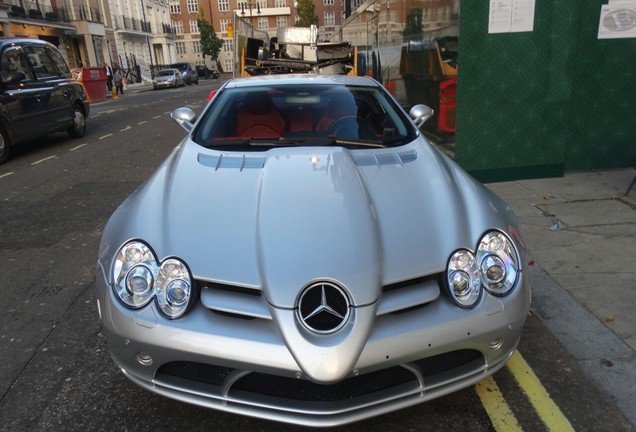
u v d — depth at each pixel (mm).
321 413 1993
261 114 3344
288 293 1946
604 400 2416
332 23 76625
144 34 48406
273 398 2043
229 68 76688
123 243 2248
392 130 3234
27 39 9586
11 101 8461
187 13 75688
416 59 7340
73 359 2893
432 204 2387
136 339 2061
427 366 2107
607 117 5973
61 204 5941
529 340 2898
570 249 3990
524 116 5723
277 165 2654
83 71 20344
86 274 4016
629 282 3451
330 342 1892
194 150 2992
